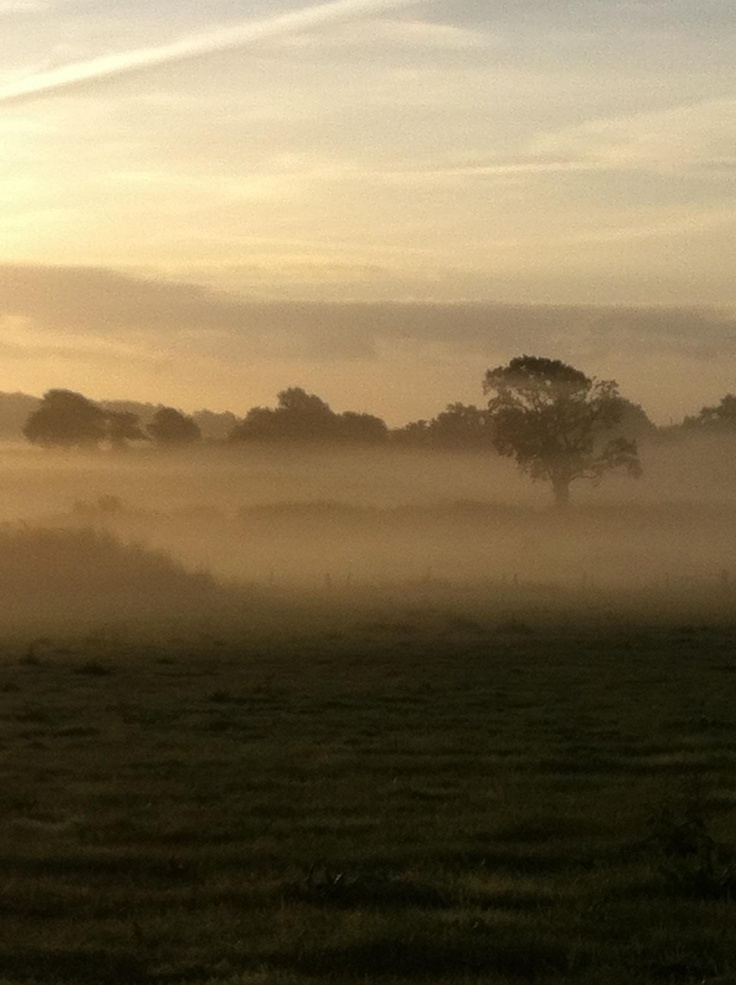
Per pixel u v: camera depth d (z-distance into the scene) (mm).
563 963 9250
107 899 10766
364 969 9125
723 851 12125
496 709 21844
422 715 21109
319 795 14859
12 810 14078
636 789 15070
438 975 9039
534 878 11438
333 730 19469
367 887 10859
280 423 146250
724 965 9133
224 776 15914
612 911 10344
